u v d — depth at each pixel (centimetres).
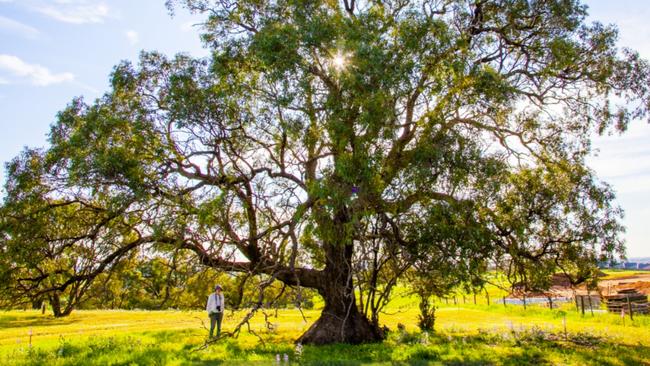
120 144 1658
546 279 1711
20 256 1608
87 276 1723
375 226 1644
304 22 1557
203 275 1814
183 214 1598
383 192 1496
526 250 1727
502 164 1536
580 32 1823
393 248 1667
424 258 1614
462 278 1541
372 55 1391
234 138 1739
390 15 1728
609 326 2395
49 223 1677
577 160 1862
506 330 2159
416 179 1405
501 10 1841
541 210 1709
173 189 1653
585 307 3672
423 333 1950
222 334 1736
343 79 1414
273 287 1944
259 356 1460
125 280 1831
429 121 1520
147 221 1614
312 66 1570
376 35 1504
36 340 2052
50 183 1716
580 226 1705
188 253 1802
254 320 2912
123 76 1728
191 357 1424
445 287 1723
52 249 1692
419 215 1552
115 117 1641
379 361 1359
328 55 1516
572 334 1991
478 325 2494
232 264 1778
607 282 5972
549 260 1738
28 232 1630
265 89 1700
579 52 1809
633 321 2569
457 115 1677
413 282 1884
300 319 2972
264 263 1769
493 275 1758
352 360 1371
